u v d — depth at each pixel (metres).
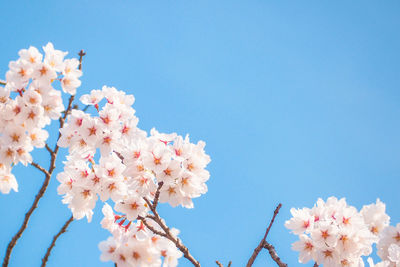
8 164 1.71
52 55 1.73
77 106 1.74
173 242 1.72
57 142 1.72
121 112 1.74
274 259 1.72
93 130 1.72
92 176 1.72
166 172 1.69
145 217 1.70
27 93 1.71
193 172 1.71
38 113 1.71
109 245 1.74
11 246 1.69
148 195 1.74
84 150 1.73
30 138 1.72
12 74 1.72
